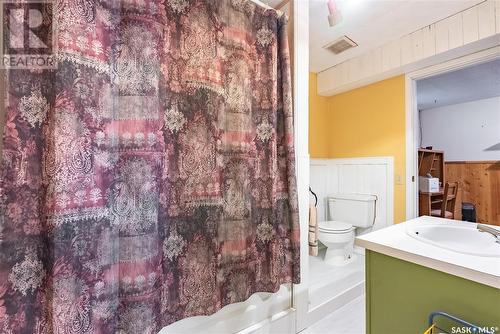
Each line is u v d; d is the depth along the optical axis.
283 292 1.50
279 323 1.46
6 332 0.74
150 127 0.99
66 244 0.78
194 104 1.18
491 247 0.99
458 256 0.82
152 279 0.97
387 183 2.50
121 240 0.94
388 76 2.43
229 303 1.27
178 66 1.15
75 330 0.78
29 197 0.78
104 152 0.88
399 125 2.40
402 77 2.38
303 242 1.59
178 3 1.15
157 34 1.02
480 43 1.75
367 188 2.68
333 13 1.54
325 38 2.18
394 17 1.87
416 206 2.34
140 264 0.95
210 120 1.21
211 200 1.21
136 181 0.96
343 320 1.68
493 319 0.70
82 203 0.81
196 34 1.19
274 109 1.41
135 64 0.97
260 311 1.42
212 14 1.23
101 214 0.87
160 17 1.03
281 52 1.46
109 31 0.91
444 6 1.73
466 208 3.89
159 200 1.03
